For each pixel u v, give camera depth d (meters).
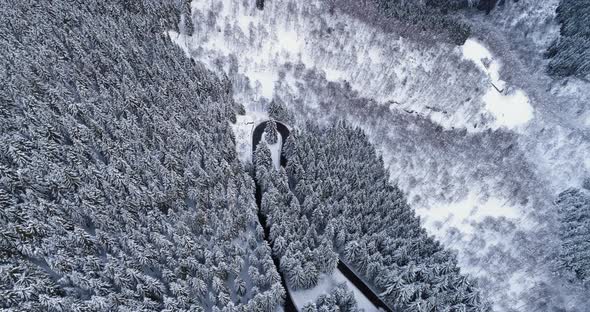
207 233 58.00
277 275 53.16
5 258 45.31
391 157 87.00
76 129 61.12
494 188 84.56
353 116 92.75
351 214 65.19
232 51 102.38
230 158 71.31
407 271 54.97
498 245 76.06
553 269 73.38
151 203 57.12
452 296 55.41
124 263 48.44
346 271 61.66
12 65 69.62
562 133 99.19
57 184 53.16
